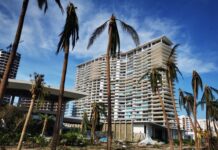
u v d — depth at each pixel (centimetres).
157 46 13988
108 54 1689
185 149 4719
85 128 6869
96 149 4231
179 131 2511
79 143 4803
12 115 5466
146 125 9994
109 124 1558
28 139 4347
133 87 14962
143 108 13825
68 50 1617
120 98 15562
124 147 4862
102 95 16500
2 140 3831
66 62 1595
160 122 12575
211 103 3103
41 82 2188
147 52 14575
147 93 13788
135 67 15250
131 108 14625
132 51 15950
